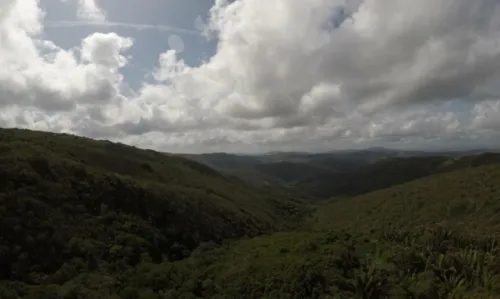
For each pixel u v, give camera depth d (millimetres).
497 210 86188
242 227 103625
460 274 42656
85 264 50281
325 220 149750
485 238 60062
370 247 52531
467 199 99188
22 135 101812
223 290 42500
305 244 52156
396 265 45219
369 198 153875
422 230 72750
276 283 41062
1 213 50125
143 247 61438
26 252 47656
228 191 163250
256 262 48094
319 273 40875
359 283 37406
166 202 81375
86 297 38344
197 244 75438
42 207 55781
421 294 37875
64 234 54250
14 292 37438
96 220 62594
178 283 46188
